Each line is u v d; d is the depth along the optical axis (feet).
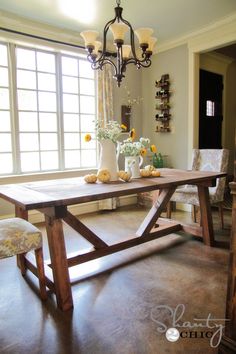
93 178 7.47
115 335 4.98
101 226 11.43
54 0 9.63
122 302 6.01
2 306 5.90
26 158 12.30
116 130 7.84
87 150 14.15
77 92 13.55
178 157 14.16
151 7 10.21
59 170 13.21
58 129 13.04
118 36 7.09
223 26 11.52
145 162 15.53
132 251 8.79
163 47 14.15
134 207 14.79
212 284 6.70
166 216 12.16
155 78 14.85
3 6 10.07
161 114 14.66
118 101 14.64
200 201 9.25
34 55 12.10
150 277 7.11
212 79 15.74
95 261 8.07
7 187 6.89
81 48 12.95
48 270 6.61
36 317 5.52
